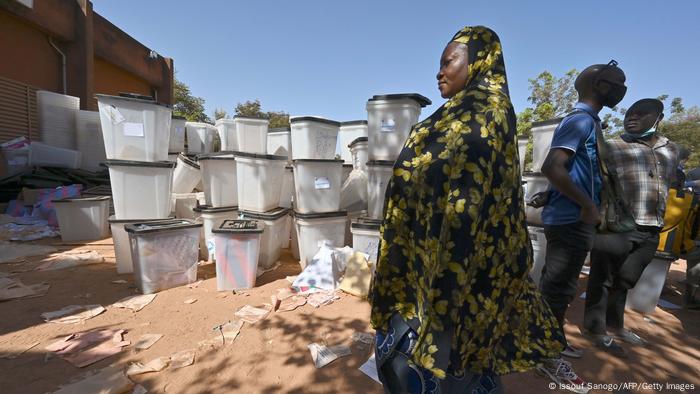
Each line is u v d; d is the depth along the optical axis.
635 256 2.58
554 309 2.16
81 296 3.14
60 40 9.24
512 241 1.04
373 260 3.75
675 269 5.04
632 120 2.68
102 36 10.51
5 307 2.86
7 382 1.91
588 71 2.07
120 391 1.86
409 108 3.65
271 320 2.79
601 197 2.07
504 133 0.98
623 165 2.65
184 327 2.63
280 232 4.52
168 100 14.62
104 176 8.08
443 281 0.93
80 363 2.10
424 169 1.02
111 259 4.26
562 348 1.18
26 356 2.16
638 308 3.35
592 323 2.59
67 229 4.95
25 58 8.36
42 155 7.49
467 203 0.91
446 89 1.24
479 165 0.92
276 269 4.16
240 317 2.82
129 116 3.58
